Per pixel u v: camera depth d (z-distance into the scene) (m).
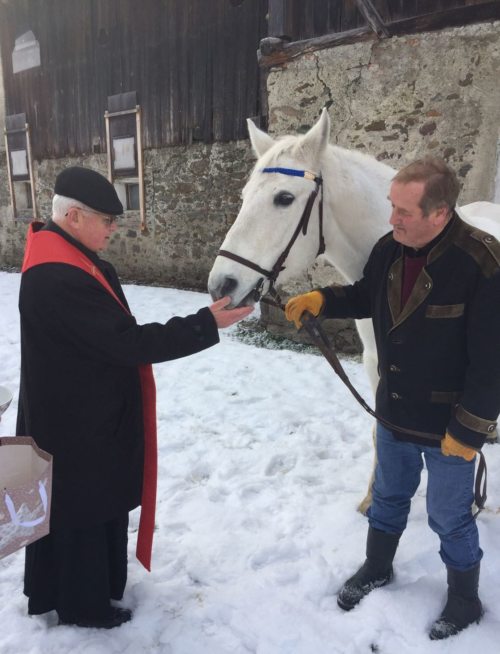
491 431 1.44
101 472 1.65
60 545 1.69
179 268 8.12
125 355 1.49
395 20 4.15
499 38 3.63
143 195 8.28
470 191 3.99
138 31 7.73
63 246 1.54
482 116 3.82
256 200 1.94
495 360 1.39
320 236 2.04
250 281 1.95
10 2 9.49
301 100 4.69
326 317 1.91
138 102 8.02
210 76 7.05
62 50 8.97
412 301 1.51
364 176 2.06
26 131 10.05
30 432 1.62
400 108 4.17
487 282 1.36
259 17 6.36
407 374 1.59
